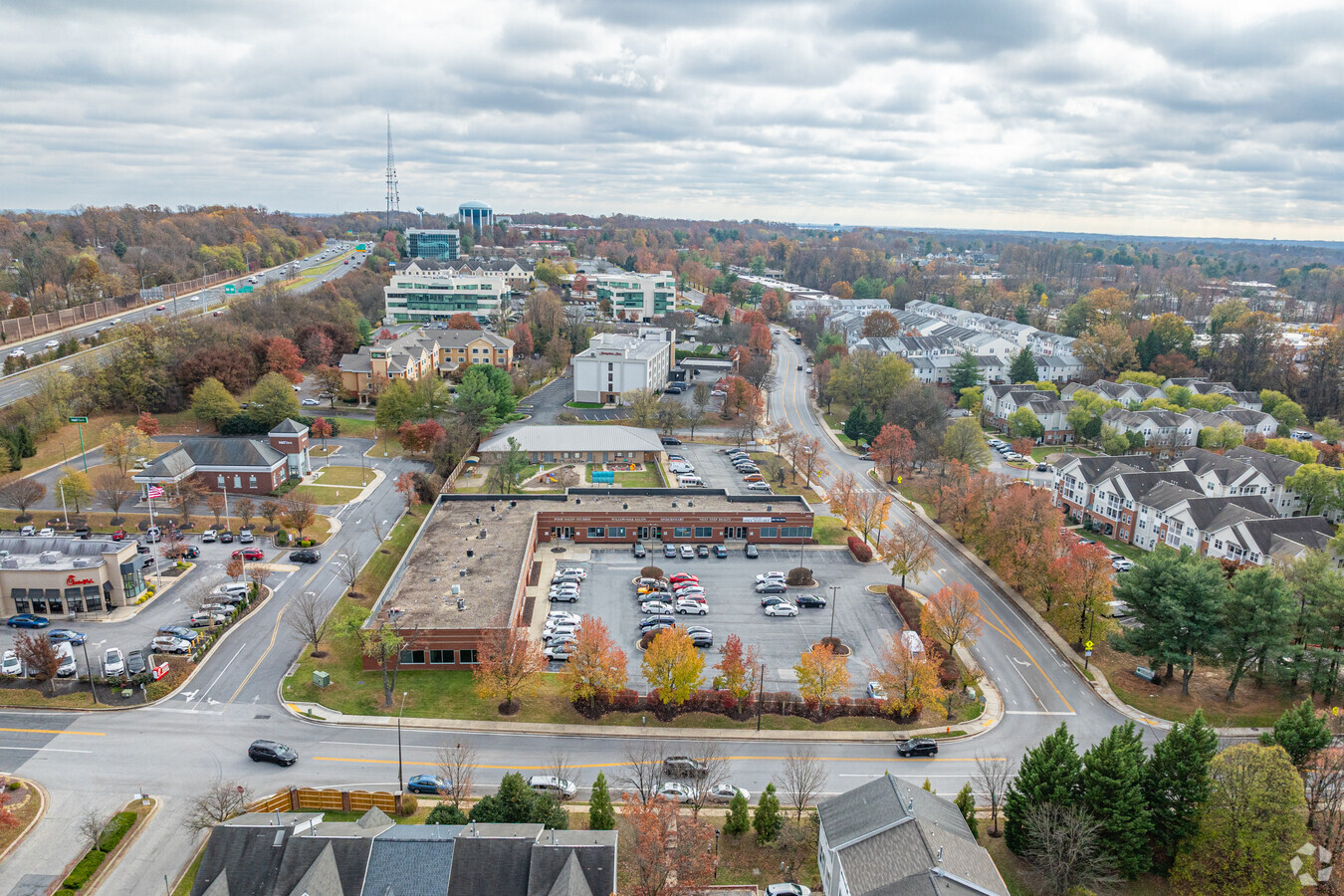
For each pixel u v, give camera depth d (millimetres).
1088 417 192375
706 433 191250
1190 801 65562
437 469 149750
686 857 61000
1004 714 88375
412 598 97375
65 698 81688
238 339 194250
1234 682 92562
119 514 123688
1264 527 119750
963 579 120375
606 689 85312
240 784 69000
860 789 63469
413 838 55969
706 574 117812
